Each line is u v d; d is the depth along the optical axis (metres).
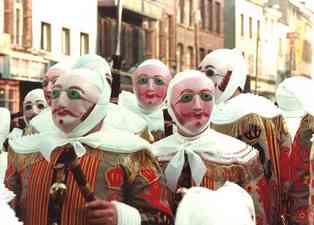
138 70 5.28
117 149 3.21
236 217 2.59
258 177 3.86
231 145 3.79
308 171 4.18
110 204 3.08
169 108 3.77
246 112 4.46
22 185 3.37
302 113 5.23
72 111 3.20
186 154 3.71
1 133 4.42
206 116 3.72
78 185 3.15
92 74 3.26
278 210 4.33
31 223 3.27
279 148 4.49
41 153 3.31
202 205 2.63
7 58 8.98
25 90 9.19
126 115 4.49
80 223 3.14
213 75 4.58
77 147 3.21
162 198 3.27
